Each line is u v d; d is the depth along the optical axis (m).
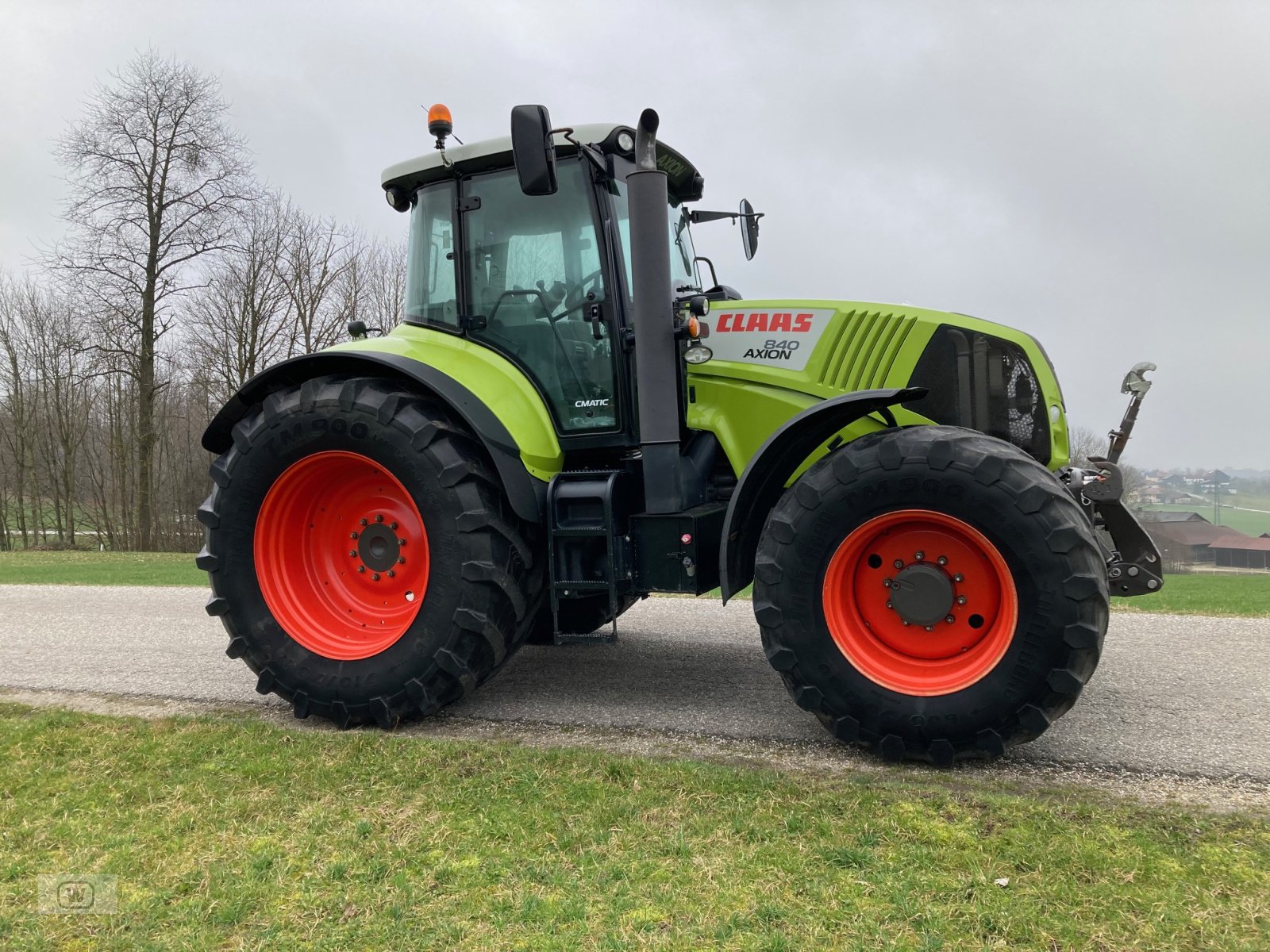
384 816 2.28
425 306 3.75
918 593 2.68
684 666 4.19
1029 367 3.19
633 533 3.16
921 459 2.62
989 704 2.52
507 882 1.90
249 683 3.99
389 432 3.14
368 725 3.24
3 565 13.82
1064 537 2.46
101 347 19.41
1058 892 1.80
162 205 19.34
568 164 3.47
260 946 1.66
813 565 2.74
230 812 2.31
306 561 3.46
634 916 1.74
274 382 3.48
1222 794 2.39
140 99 18.91
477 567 3.03
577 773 2.54
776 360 3.41
